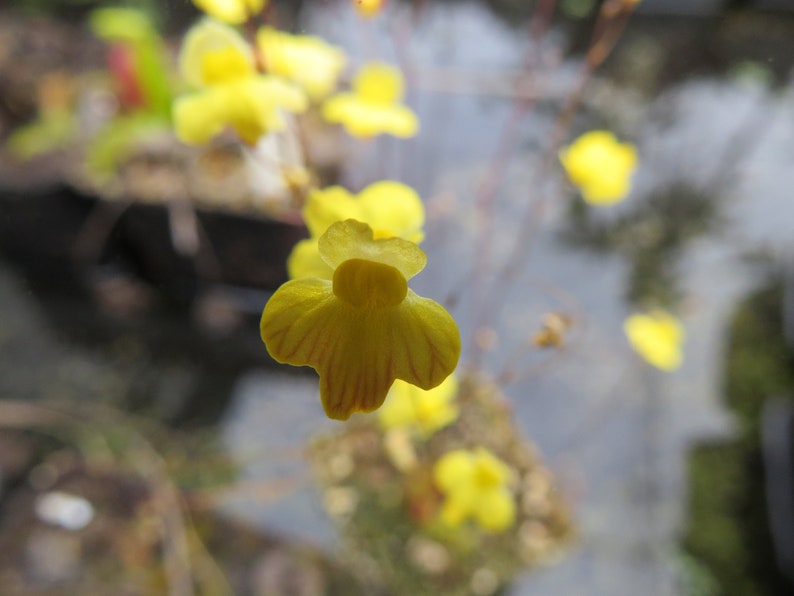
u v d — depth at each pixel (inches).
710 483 4.9
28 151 5.5
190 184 5.0
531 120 5.9
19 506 4.7
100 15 5.0
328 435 4.5
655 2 6.4
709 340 5.5
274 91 2.2
